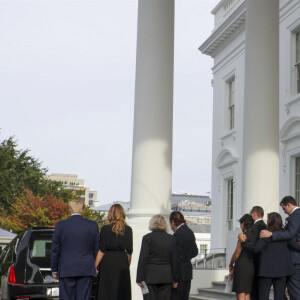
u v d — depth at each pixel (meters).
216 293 13.70
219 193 28.03
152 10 13.34
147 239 8.94
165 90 13.20
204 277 15.05
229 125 27.92
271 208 12.79
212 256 23.17
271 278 9.08
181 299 9.99
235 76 26.80
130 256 9.34
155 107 13.10
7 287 10.52
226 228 27.36
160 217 9.12
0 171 47.59
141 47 13.37
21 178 48.72
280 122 22.28
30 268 10.50
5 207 46.88
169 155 13.12
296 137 21.14
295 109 21.33
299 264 9.20
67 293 8.73
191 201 124.38
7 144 50.34
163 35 13.33
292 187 21.64
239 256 9.32
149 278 8.84
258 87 13.27
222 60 28.50
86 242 8.80
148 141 13.00
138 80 13.31
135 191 13.01
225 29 27.08
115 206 9.34
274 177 12.98
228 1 28.31
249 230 9.27
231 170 26.44
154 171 12.92
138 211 12.77
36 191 49.03
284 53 22.25
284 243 9.11
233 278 9.42
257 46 13.41
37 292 10.38
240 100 26.16
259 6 13.51
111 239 9.13
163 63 13.26
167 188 13.02
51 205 36.72
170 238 9.02
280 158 22.20
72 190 52.31
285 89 22.02
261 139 13.08
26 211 36.16
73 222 8.83
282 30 22.50
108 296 9.04
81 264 8.71
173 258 8.94
